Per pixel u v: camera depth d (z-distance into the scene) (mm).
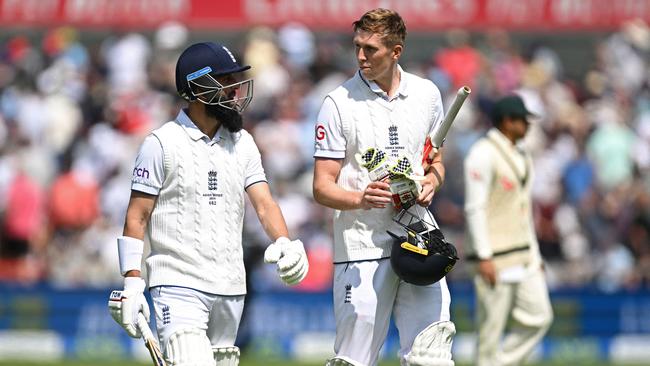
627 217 55656
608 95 66312
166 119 62281
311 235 52969
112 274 53938
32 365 43219
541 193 56469
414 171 23156
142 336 21516
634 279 53875
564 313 48344
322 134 23266
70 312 48938
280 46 65062
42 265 54719
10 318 49094
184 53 22047
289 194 54656
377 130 23094
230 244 22094
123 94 63688
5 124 61375
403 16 65250
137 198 21766
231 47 68062
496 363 33156
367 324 23062
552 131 61781
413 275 22344
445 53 65438
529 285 33188
